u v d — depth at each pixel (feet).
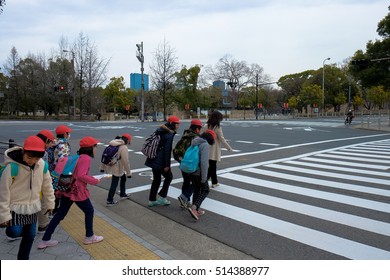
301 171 31.50
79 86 173.99
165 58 170.09
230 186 25.48
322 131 85.15
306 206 20.22
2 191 10.44
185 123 126.41
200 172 17.75
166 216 18.95
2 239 14.79
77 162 14.16
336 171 31.45
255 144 54.65
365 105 292.20
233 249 14.46
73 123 125.80
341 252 13.88
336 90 244.01
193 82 199.72
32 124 113.91
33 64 187.83
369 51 107.34
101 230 16.15
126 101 221.46
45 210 12.40
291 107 249.34
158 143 19.58
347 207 19.94
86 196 14.29
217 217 18.49
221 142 24.20
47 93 176.55
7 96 191.93
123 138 21.15
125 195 22.29
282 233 16.03
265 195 22.81
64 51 169.37
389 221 17.48
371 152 45.34
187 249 14.53
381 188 24.50
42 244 13.83
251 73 239.09
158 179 20.25
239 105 263.08
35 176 11.16
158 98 190.49
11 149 10.94
